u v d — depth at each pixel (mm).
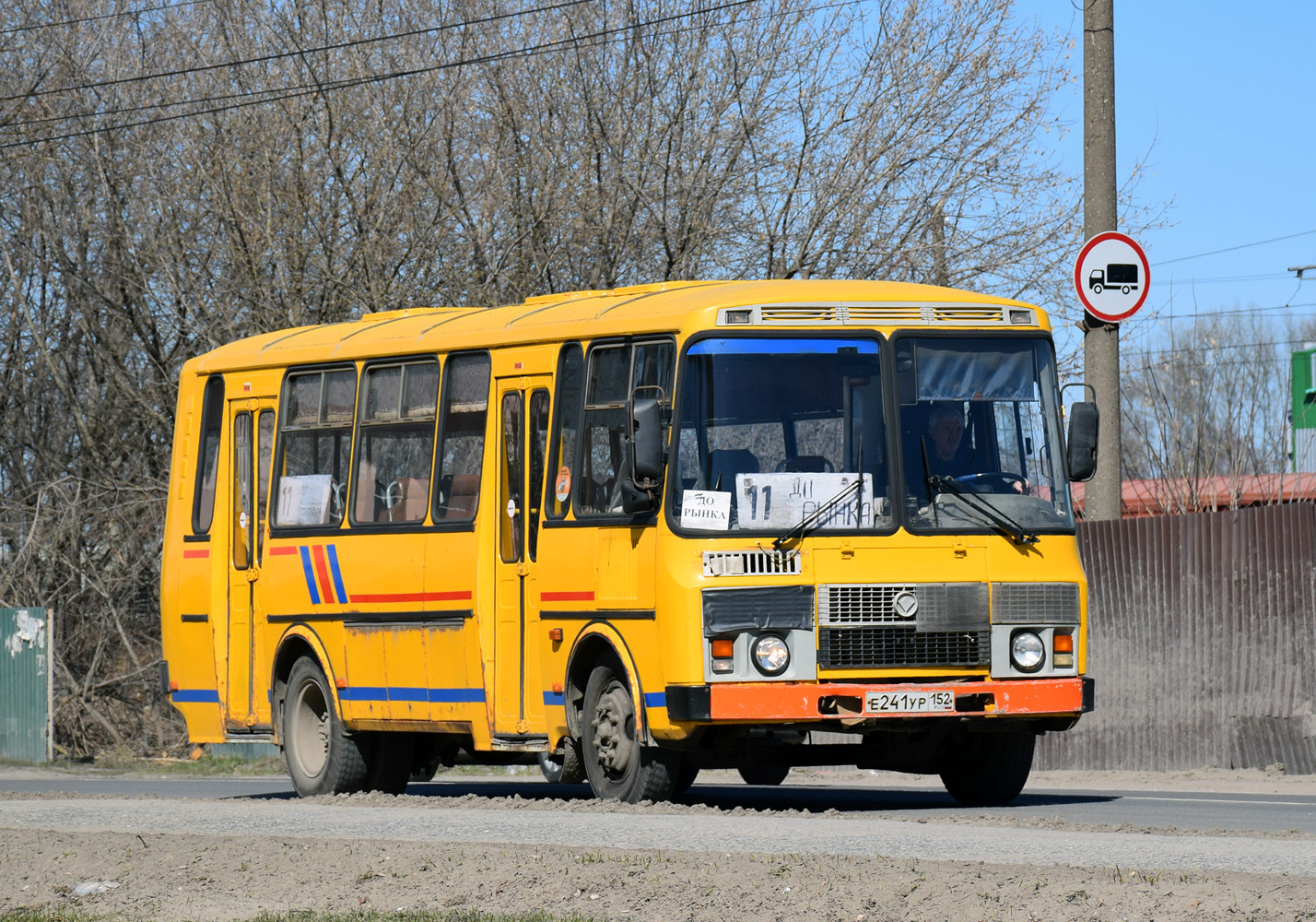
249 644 34562
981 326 26734
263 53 63438
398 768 32906
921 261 57469
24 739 59438
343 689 32219
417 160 61469
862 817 23406
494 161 60969
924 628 25375
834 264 59094
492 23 61969
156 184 64250
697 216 59781
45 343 72750
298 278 61281
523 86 61750
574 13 61156
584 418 27750
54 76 70562
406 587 30828
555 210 60406
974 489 26047
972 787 28375
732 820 22484
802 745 26719
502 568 29109
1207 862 17141
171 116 64375
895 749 26938
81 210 68688
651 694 25672
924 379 26297
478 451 29766
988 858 17625
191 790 40094
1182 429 55500
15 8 71562
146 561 68750
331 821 23734
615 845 19688
